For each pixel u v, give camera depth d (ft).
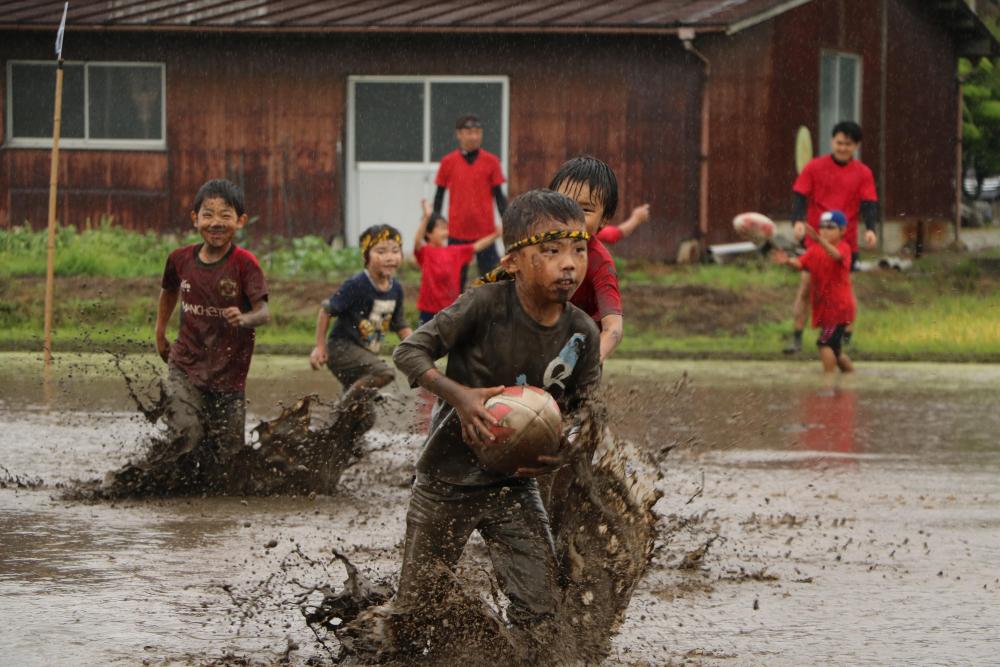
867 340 162.40
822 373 136.98
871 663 45.80
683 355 150.30
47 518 67.56
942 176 273.54
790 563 60.29
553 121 222.48
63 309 167.63
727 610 52.39
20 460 83.30
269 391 115.55
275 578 55.83
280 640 47.14
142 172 228.63
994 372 139.54
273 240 225.15
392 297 88.99
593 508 45.98
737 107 222.28
